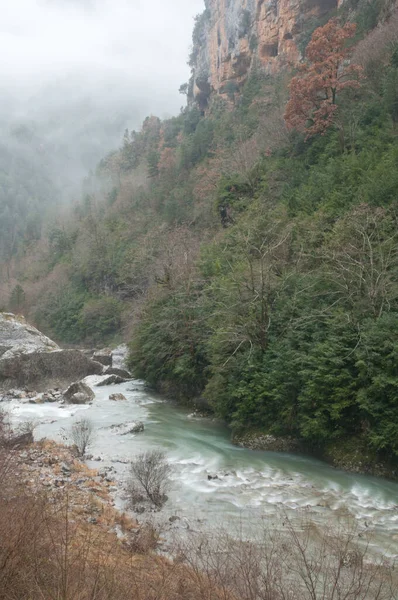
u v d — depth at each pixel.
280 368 20.20
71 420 23.75
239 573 7.30
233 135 74.06
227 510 13.15
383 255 21.95
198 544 10.55
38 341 40.59
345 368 18.14
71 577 6.16
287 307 22.58
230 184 49.09
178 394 29.44
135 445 19.38
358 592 7.29
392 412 16.14
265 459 18.19
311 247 27.23
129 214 91.50
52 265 101.81
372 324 18.25
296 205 34.75
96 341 72.06
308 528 11.95
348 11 64.06
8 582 5.65
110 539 10.06
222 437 21.33
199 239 53.81
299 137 45.50
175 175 86.44
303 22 79.12
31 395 30.78
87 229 96.12
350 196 30.00
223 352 23.73
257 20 91.56
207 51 115.19
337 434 17.77
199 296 31.38
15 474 12.31
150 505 13.20
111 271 76.19
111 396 29.61
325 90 42.84
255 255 31.08
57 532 7.64
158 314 32.75
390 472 16.09
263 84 78.81
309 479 15.95
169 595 6.58
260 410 20.47
